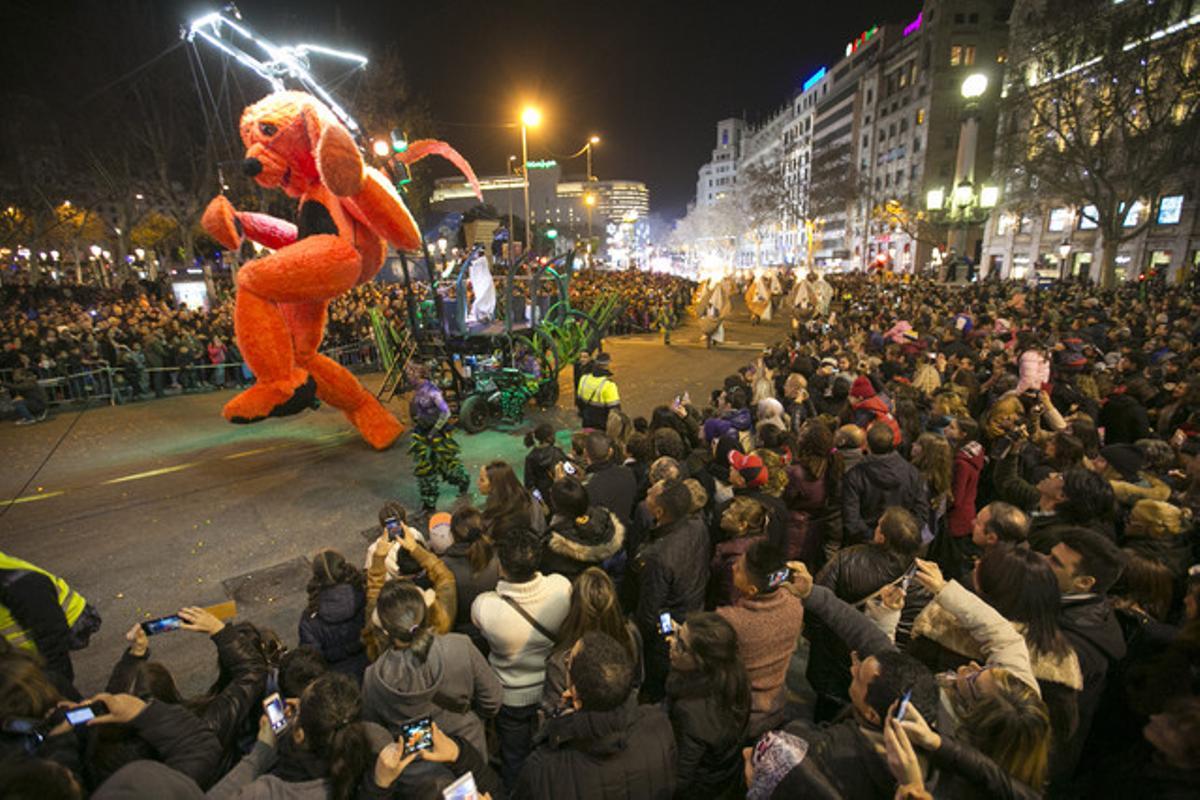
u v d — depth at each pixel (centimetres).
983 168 6131
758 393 823
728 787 262
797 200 9138
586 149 3862
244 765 228
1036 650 253
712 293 2158
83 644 364
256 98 2717
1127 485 440
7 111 2567
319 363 804
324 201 719
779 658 289
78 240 4391
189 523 746
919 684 195
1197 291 2622
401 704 245
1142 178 2955
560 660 287
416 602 256
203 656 496
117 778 186
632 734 222
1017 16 4209
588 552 352
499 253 1839
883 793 191
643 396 1412
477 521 363
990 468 585
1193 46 2655
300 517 762
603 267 7300
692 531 359
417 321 1063
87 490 853
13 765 164
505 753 315
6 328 1612
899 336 1220
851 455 489
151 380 1517
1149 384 725
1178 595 359
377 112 3372
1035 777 191
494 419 1184
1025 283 3831
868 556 329
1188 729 174
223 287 3072
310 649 267
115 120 2620
